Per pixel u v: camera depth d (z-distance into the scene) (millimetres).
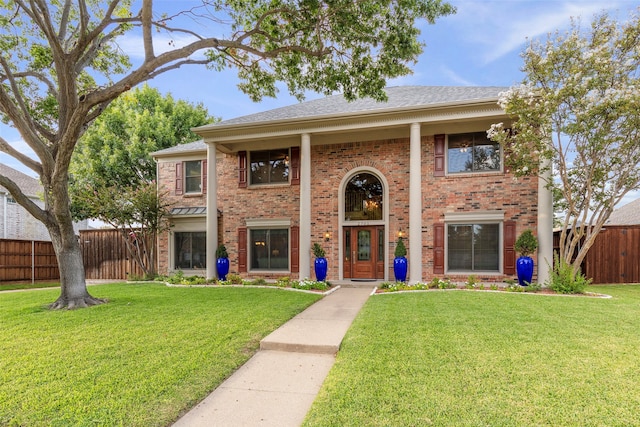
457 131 11172
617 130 7895
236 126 11758
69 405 3107
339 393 3303
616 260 11367
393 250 11695
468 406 2992
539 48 8453
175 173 14859
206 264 13281
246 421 2971
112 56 10109
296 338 5035
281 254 13047
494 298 7758
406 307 6910
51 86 8711
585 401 3041
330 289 10000
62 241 7625
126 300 8188
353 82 8625
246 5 7840
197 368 3955
